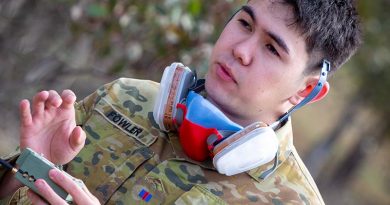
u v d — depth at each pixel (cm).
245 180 268
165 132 280
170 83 274
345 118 1474
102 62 540
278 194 268
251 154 259
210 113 262
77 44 538
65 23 537
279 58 264
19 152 248
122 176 271
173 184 267
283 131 282
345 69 1196
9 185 252
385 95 1281
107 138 280
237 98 269
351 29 280
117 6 495
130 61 510
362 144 1653
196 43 488
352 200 1705
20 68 544
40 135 247
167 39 490
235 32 268
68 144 247
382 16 999
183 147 271
